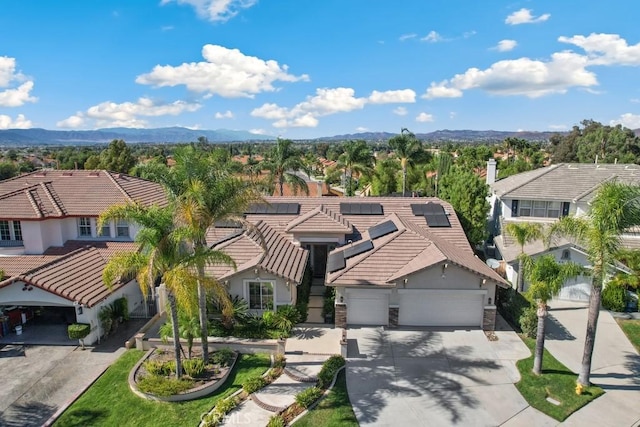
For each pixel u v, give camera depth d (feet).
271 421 48.67
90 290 70.74
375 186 175.63
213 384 56.08
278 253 80.53
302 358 63.16
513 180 128.16
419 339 69.10
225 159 60.90
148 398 54.34
